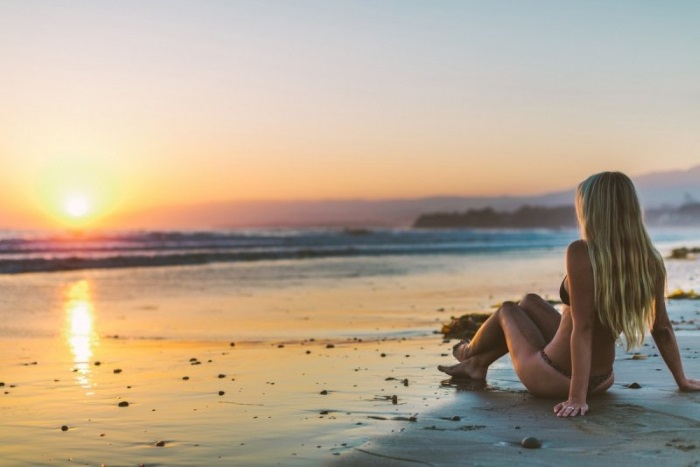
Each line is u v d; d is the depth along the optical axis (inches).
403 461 155.2
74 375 270.8
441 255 1401.3
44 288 693.9
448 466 150.5
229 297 608.1
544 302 225.1
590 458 150.7
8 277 824.9
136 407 214.1
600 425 175.3
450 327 378.9
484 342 235.0
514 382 236.4
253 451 167.3
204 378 260.2
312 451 165.5
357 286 719.7
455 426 181.6
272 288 696.4
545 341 215.9
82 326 430.6
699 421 176.4
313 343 352.5
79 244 1481.3
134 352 329.1
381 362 287.3
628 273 192.4
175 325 432.5
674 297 522.0
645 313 196.7
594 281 190.2
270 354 316.2
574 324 192.9
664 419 179.0
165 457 164.9
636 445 158.4
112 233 1925.4
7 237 1691.7
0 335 393.1
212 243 1627.7
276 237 1952.5
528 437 162.1
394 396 218.7
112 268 973.2
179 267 1004.6
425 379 247.6
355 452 163.2
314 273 904.3
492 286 721.0
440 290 674.2
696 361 259.3
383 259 1248.8
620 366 252.4
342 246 1695.4
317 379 252.1
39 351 335.0
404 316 470.0
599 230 191.9
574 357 192.1
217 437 179.6
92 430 189.3
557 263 1147.3
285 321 447.8
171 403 219.3
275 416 198.8
